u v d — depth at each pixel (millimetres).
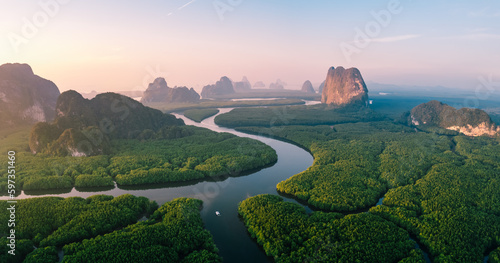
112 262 80250
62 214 105000
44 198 115938
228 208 125812
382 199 130750
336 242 90312
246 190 144875
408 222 103750
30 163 157250
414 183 143750
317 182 139750
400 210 110250
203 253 88125
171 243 92250
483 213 109375
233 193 141125
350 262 82625
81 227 98125
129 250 85500
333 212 111938
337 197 123062
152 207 117312
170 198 135125
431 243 93000
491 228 99938
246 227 110875
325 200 121375
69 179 141250
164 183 147250
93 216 104000
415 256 86125
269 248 92375
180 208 111500
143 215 116000
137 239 91062
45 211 106625
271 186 150000
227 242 102062
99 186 141125
